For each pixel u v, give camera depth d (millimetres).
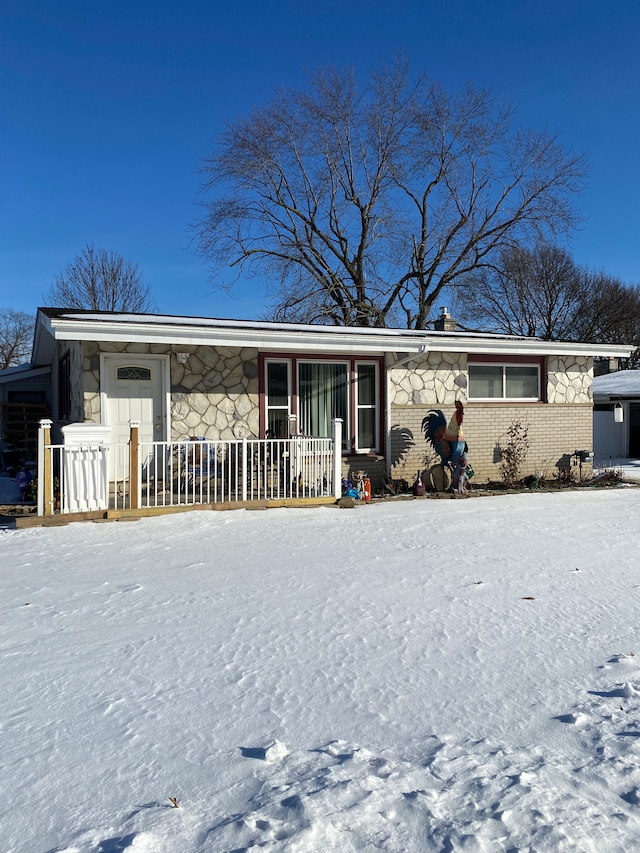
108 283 36906
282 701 4020
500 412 15305
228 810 2895
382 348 13062
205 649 4875
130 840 2631
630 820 2832
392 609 5859
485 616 5680
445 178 32500
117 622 5469
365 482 12375
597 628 5375
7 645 4945
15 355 54719
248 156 31109
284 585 6625
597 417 24234
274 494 12102
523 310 41000
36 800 2988
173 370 12461
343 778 3113
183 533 9219
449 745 3471
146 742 3512
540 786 3074
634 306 40562
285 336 12070
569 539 9031
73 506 10055
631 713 3842
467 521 10328
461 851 2621
